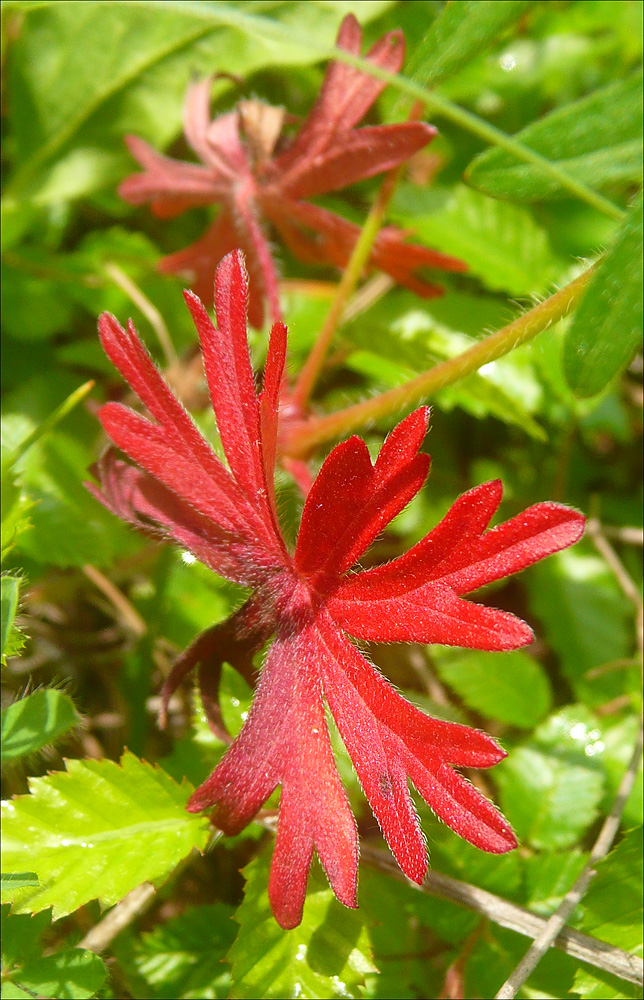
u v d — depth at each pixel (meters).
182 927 0.13
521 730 0.17
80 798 0.12
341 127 0.15
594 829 0.15
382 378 0.18
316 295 0.19
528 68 0.21
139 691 0.16
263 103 0.16
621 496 0.19
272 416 0.11
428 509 0.18
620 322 0.12
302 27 0.18
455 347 0.18
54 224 0.20
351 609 0.11
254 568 0.11
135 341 0.11
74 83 0.18
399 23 0.18
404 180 0.20
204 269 0.17
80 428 0.17
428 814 0.13
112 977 0.13
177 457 0.12
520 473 0.19
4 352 0.18
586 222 0.20
